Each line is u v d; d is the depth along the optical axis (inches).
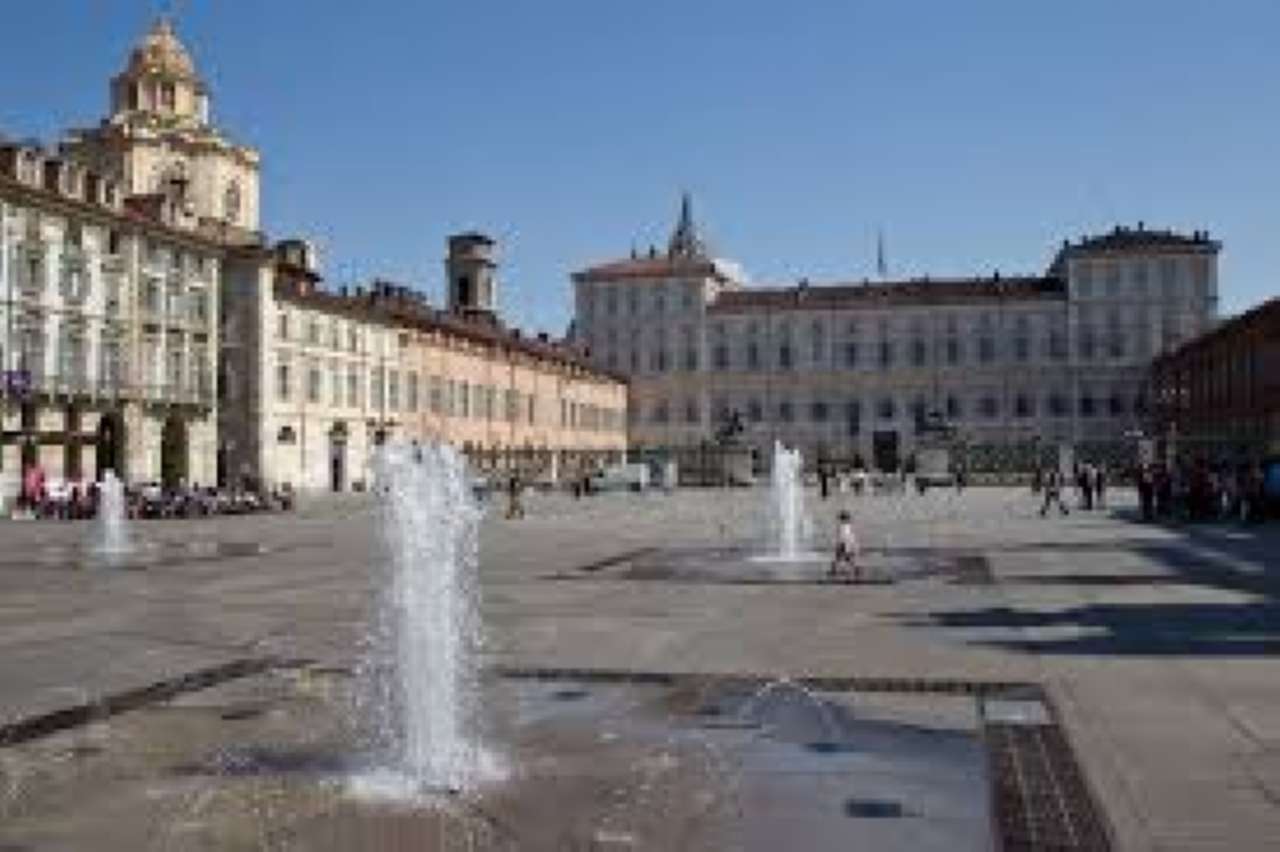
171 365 2952.8
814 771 396.2
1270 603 818.8
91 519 2207.2
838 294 5629.9
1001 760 406.3
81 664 597.0
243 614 796.0
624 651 629.6
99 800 371.2
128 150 3410.4
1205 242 5172.2
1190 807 346.0
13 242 2456.9
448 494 569.6
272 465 3149.6
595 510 2518.5
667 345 5713.6
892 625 726.5
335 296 3464.6
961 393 5418.3
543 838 335.0
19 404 2461.9
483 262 5093.5
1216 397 3609.7
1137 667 568.7
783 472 1590.8
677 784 384.2
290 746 433.7
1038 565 1119.6
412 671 493.4
